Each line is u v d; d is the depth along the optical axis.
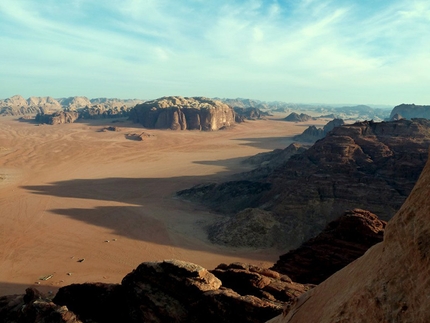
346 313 10.47
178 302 23.52
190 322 22.41
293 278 32.88
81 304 27.50
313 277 32.12
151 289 24.89
